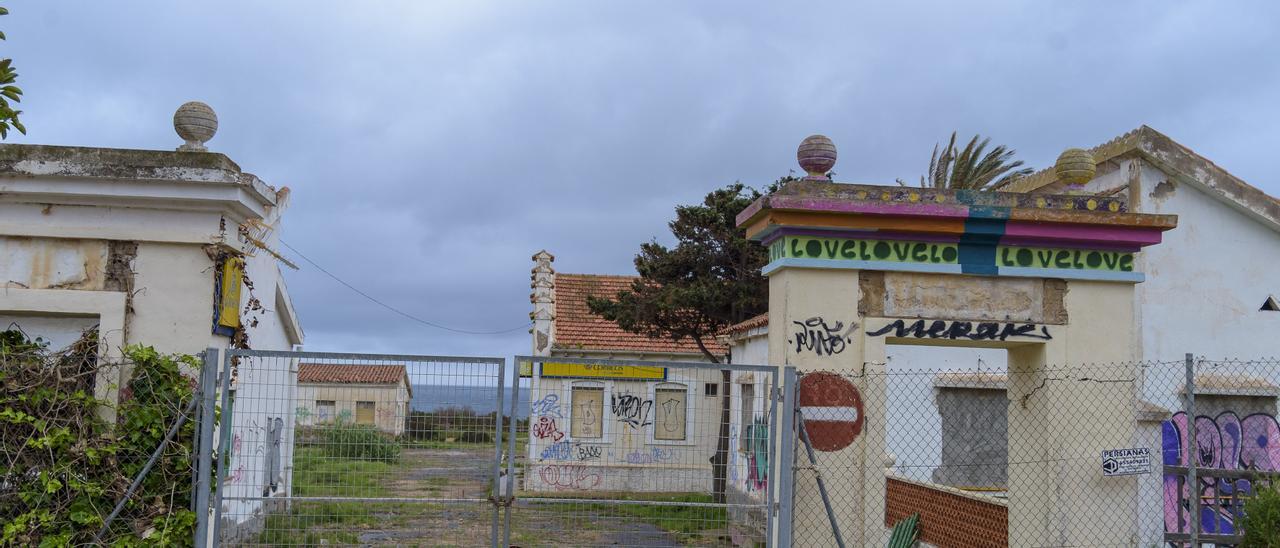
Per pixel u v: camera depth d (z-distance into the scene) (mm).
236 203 8453
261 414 11711
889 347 13977
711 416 8984
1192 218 12766
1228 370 12586
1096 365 8969
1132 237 8953
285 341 16453
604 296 25984
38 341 8461
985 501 9477
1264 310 12758
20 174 8102
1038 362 9023
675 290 22062
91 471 8102
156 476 8117
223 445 7902
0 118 6719
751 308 22531
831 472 8547
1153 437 10734
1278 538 7828
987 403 13914
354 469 8172
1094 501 8805
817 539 8414
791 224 8547
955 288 8875
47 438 7930
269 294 14289
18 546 7816
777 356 8883
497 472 7984
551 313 24047
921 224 8633
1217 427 12570
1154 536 10594
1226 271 12750
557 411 8680
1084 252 9047
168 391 8227
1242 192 12656
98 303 8297
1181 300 12625
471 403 8086
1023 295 8969
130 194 8258
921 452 13727
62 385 8188
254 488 11398
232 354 7938
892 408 13828
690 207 23312
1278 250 12867
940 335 8773
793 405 8234
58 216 8336
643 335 24172
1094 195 8961
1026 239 8852
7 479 7953
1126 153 12789
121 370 8266
